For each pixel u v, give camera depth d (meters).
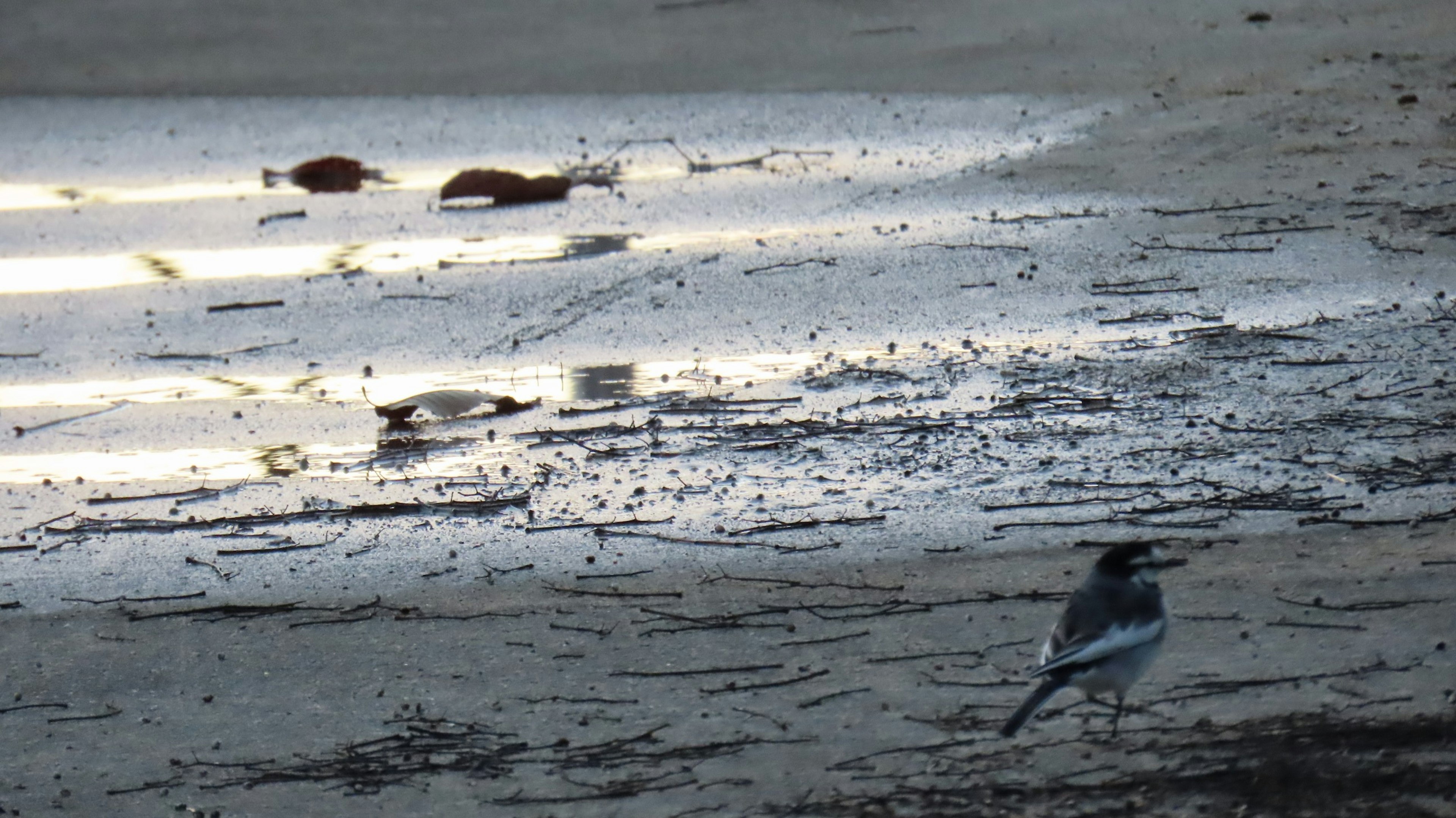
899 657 10.14
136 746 9.95
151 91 34.22
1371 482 12.35
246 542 13.12
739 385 16.06
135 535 13.43
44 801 9.32
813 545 12.12
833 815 8.22
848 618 10.80
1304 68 27.20
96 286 21.31
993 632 10.39
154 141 30.28
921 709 9.39
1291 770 8.18
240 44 37.31
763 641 10.57
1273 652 9.71
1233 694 9.20
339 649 11.07
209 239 23.39
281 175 27.03
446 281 20.41
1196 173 22.36
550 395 16.20
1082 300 17.91
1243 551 11.34
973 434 14.20
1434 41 27.80
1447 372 14.69
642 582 11.71
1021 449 13.73
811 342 17.30
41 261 22.78
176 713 10.35
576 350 17.61
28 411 16.92
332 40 37.09
